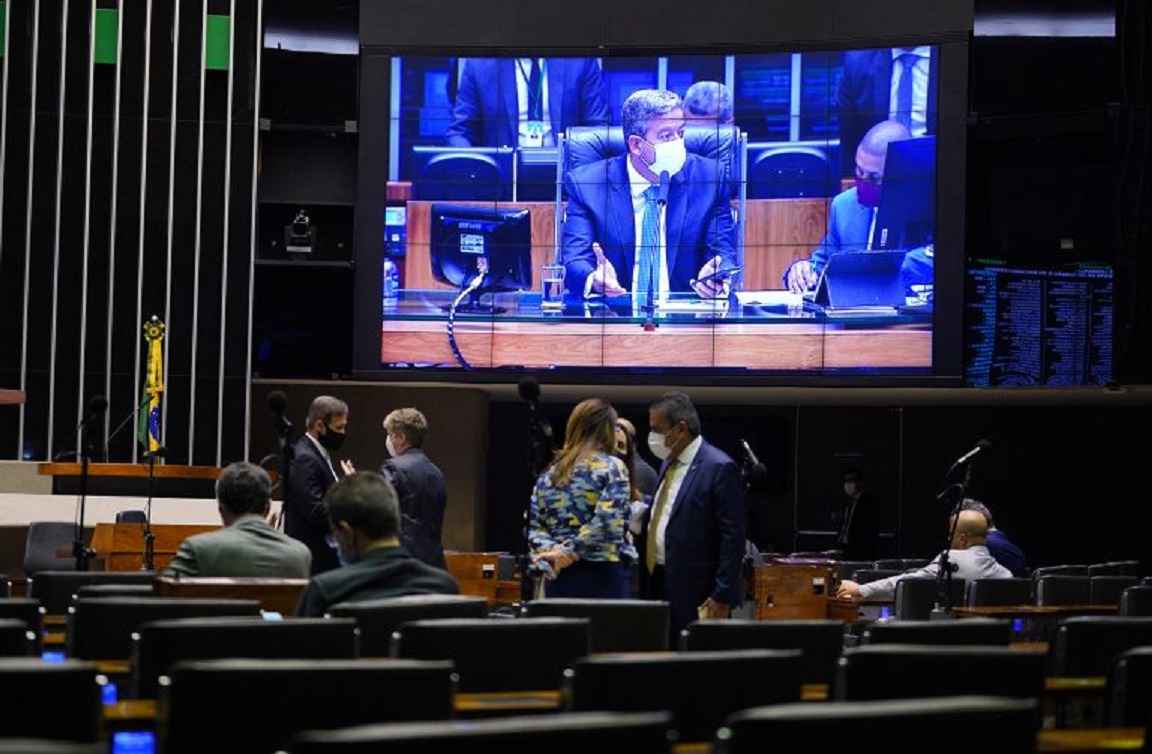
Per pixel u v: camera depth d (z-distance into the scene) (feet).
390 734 7.76
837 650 15.25
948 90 58.39
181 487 46.42
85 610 15.34
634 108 60.29
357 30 65.87
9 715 9.88
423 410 62.34
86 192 59.82
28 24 60.03
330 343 66.03
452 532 62.18
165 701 10.19
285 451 27.78
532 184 60.54
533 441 26.02
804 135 59.36
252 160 60.90
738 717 8.59
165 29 60.90
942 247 57.98
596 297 59.93
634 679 11.67
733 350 59.21
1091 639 16.28
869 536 66.95
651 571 25.64
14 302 59.21
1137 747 11.28
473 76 61.00
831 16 59.41
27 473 57.11
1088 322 57.36
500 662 14.03
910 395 63.98
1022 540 72.18
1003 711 8.79
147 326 47.01
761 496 74.02
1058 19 60.39
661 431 25.43
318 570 27.71
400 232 60.64
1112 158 63.57
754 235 59.36
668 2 60.34
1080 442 71.82
